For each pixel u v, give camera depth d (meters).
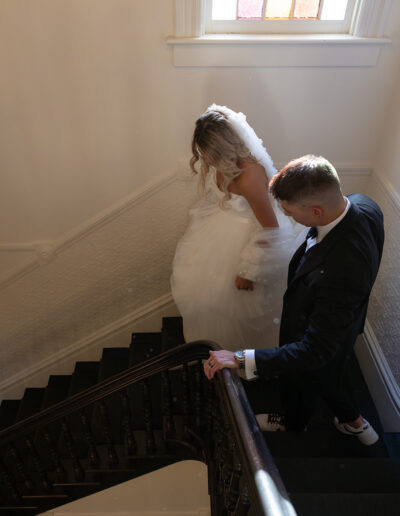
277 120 3.00
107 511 3.43
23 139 3.07
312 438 2.38
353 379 2.97
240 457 1.35
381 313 2.87
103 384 2.55
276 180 1.66
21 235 3.53
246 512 1.48
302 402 2.20
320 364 1.66
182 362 2.28
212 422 2.41
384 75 2.81
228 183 2.18
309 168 1.58
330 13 2.74
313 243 1.84
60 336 4.11
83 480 3.08
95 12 2.61
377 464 2.09
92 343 4.09
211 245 2.57
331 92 2.88
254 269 2.36
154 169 3.20
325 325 1.62
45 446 3.60
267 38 2.67
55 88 2.87
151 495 3.39
